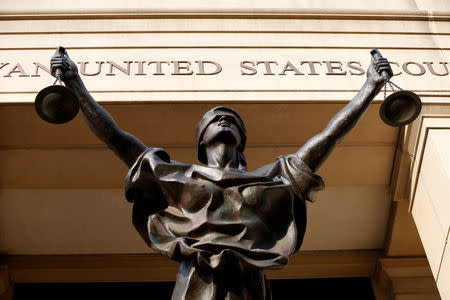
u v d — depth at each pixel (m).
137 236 9.84
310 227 9.94
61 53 5.47
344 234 10.04
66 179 8.92
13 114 8.31
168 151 8.77
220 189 4.64
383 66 5.42
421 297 9.77
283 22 9.88
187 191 4.65
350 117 5.23
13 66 8.96
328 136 5.14
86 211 9.51
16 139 8.52
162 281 10.12
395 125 5.50
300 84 8.80
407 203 9.38
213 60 9.23
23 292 9.98
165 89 8.59
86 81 8.69
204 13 9.88
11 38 9.42
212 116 5.44
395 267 10.03
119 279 10.05
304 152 5.11
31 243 9.84
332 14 10.02
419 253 10.16
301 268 10.15
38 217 9.52
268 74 9.01
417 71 9.23
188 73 8.93
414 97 5.30
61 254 9.98
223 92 8.60
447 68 9.33
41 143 8.57
